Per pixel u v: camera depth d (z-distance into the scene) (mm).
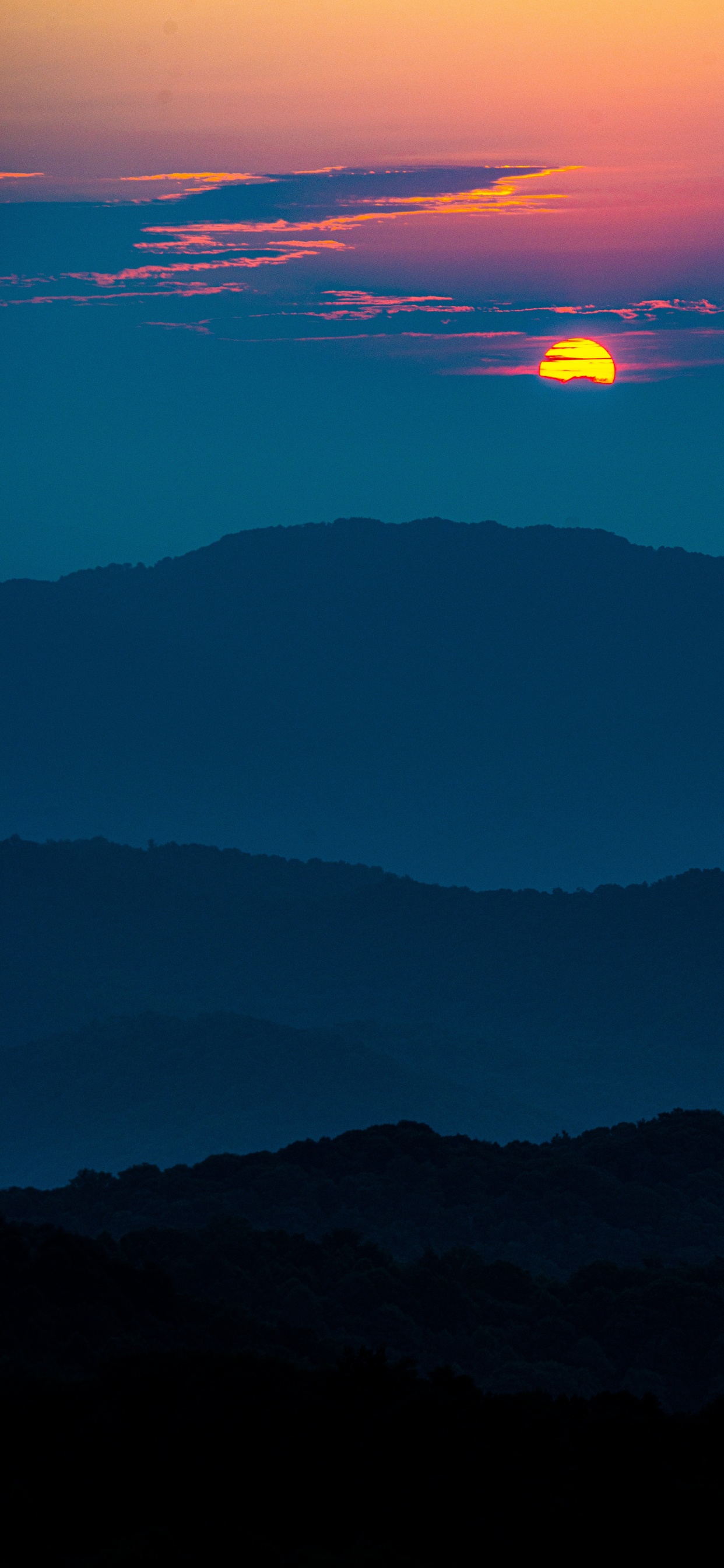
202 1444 132125
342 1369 146875
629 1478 122062
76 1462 129000
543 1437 138875
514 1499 125875
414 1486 127500
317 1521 126812
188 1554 116312
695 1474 129250
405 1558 117188
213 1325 182500
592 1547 120875
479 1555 120438
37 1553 118062
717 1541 120000
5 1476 127500
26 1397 141500
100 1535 122562
